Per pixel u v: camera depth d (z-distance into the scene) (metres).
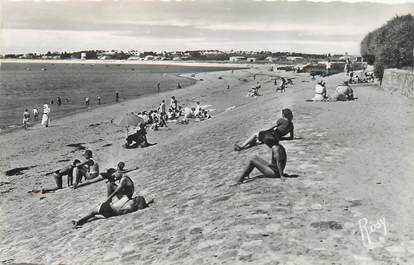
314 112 20.34
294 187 9.23
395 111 19.25
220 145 16.58
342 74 52.25
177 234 8.01
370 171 10.18
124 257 7.64
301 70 108.88
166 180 12.91
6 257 9.31
